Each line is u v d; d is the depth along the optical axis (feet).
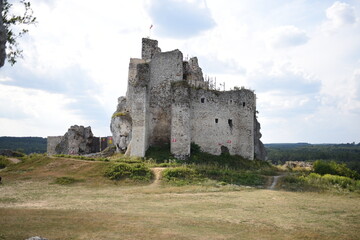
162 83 143.74
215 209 64.18
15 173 105.50
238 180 100.07
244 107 150.20
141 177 98.07
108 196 76.89
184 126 129.70
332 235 48.88
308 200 77.10
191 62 162.81
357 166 267.39
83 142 184.75
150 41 169.17
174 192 83.15
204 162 128.47
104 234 43.42
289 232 49.60
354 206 71.61
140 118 132.77
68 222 49.21
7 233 41.83
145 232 45.06
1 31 31.32
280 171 137.49
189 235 44.65
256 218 57.77
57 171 105.70
